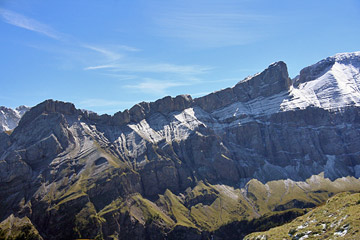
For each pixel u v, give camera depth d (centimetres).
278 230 18475
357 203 16025
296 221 18675
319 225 15762
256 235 19662
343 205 16600
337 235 13588
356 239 12250
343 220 14488
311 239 14675
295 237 15812
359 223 13312
